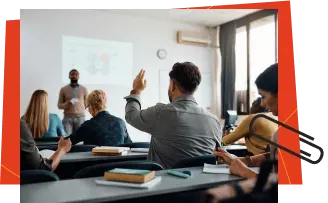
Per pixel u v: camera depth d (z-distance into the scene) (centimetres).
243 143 334
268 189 97
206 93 744
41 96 277
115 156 208
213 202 111
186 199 124
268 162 98
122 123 275
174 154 179
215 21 712
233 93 695
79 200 95
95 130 263
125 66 645
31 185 113
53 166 171
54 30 575
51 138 276
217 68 752
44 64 566
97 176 134
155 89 681
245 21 679
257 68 654
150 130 180
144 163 140
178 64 188
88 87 604
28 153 146
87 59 605
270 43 621
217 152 156
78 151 238
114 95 632
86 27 607
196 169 147
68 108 559
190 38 715
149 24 678
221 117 727
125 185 111
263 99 108
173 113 177
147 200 128
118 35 641
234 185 108
